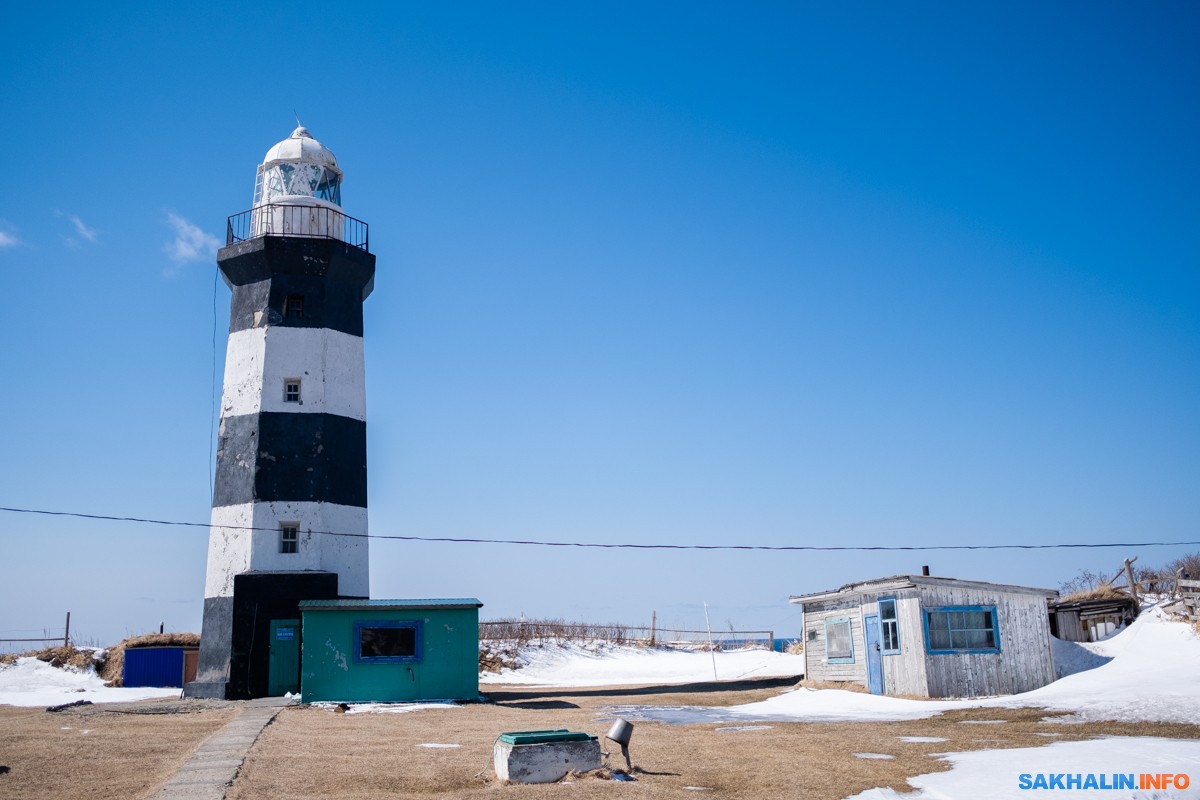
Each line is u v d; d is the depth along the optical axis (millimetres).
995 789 12422
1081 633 33125
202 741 18109
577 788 12812
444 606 28297
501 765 13727
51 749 16969
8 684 37000
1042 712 20594
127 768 14883
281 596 31266
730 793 12695
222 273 35344
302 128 38656
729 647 57719
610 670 47438
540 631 54625
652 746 17094
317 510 32281
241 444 32688
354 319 35438
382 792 12805
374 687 27438
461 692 28062
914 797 12188
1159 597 33094
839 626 29688
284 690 30656
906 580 25953
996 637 26594
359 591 33219
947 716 21531
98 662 39812
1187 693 20453
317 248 34219
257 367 33219
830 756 15680
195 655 38656
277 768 14602
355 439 34344
